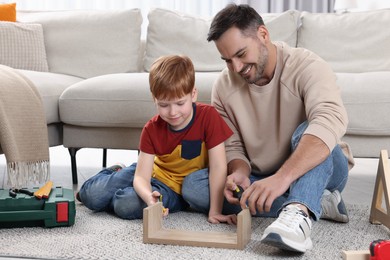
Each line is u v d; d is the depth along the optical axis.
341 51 3.06
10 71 2.41
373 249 1.34
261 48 1.81
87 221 1.95
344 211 1.93
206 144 2.00
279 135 1.96
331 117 1.73
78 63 3.27
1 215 1.81
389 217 1.80
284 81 1.89
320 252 1.58
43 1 4.70
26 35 3.19
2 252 1.56
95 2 4.79
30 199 1.84
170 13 3.28
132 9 3.35
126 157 3.96
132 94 2.65
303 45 3.13
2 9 3.29
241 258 1.52
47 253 1.55
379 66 3.01
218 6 4.90
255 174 2.06
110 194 2.05
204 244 1.63
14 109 2.27
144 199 1.89
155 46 3.25
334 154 1.83
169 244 1.65
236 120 2.03
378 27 3.07
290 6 4.93
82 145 2.76
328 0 4.95
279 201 1.95
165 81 1.81
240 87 2.00
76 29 3.31
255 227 1.86
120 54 3.29
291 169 1.66
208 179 2.00
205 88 2.63
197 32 3.21
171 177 2.08
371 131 2.51
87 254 1.54
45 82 2.76
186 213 2.08
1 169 3.36
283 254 1.56
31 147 2.32
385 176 1.83
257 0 4.91
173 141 2.00
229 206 2.00
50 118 2.70
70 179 2.97
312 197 1.63
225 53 1.79
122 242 1.67
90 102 2.68
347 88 2.54
